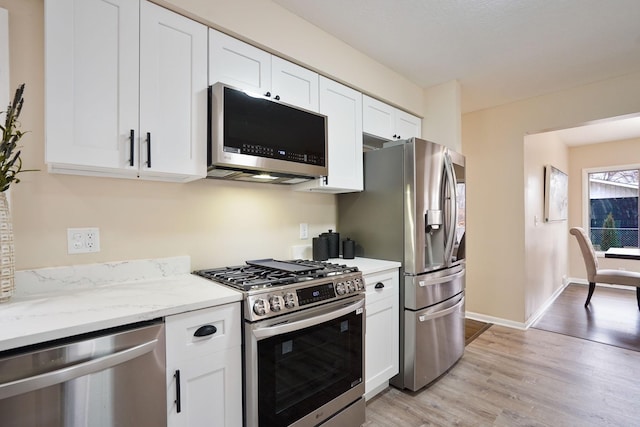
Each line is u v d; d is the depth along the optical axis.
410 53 2.44
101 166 1.25
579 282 5.74
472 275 3.82
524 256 3.45
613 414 1.94
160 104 1.40
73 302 1.17
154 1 1.39
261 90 1.77
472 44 2.32
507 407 2.02
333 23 2.05
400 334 2.25
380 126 2.60
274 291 1.39
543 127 3.29
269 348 1.35
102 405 0.98
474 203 3.81
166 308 1.11
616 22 2.05
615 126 4.47
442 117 2.96
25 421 0.85
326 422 1.60
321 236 2.33
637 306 4.21
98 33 1.24
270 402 1.35
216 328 1.25
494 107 3.65
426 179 2.27
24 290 1.29
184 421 1.16
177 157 1.44
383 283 2.10
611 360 2.67
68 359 0.91
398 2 1.86
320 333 1.57
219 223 1.90
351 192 2.55
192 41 1.51
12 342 0.83
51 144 1.14
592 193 5.69
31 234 1.32
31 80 1.33
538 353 2.82
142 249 1.61
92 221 1.46
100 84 1.25
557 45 2.33
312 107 2.05
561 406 2.03
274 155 1.71
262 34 1.76
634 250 4.11
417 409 2.00
